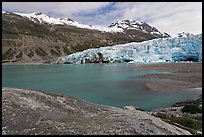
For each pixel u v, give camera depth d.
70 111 29.19
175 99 53.12
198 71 106.88
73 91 67.19
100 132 20.09
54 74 122.00
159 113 39.38
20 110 24.61
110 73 118.44
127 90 65.81
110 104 49.81
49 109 27.94
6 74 125.25
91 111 31.41
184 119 34.72
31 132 18.72
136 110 41.34
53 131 19.17
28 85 82.19
